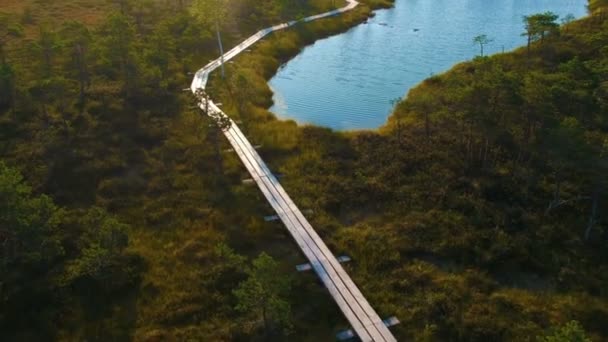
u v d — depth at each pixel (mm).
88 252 26719
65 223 31109
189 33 60719
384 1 85812
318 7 79125
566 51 51812
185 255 29062
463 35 69188
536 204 31844
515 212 31062
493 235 29516
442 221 30891
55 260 28531
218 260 28703
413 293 26125
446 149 37812
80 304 25828
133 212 32781
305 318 24719
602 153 28953
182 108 45906
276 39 65062
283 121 45000
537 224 30172
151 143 40844
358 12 78500
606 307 24688
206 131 41719
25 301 25656
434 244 29312
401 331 23828
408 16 79188
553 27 50781
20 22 66500
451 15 78812
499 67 41469
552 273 27219
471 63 52844
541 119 33375
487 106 34812
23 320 24844
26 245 26469
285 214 31859
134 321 24891
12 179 26906
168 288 26891
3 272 26625
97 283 26859
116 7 74125
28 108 43531
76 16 70625
